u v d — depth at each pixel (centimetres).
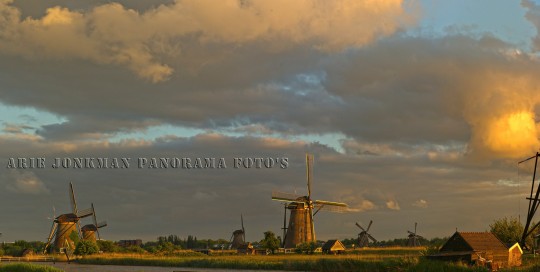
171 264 9012
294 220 12638
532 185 7550
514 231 8206
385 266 6081
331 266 6581
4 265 6519
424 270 5291
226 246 17812
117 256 11600
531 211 7519
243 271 6962
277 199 12569
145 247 17050
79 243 13000
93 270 7800
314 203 12794
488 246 6384
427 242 15262
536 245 8288
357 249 12512
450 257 6281
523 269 5269
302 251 11712
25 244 17325
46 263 10762
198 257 10456
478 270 5131
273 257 9650
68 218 14900
